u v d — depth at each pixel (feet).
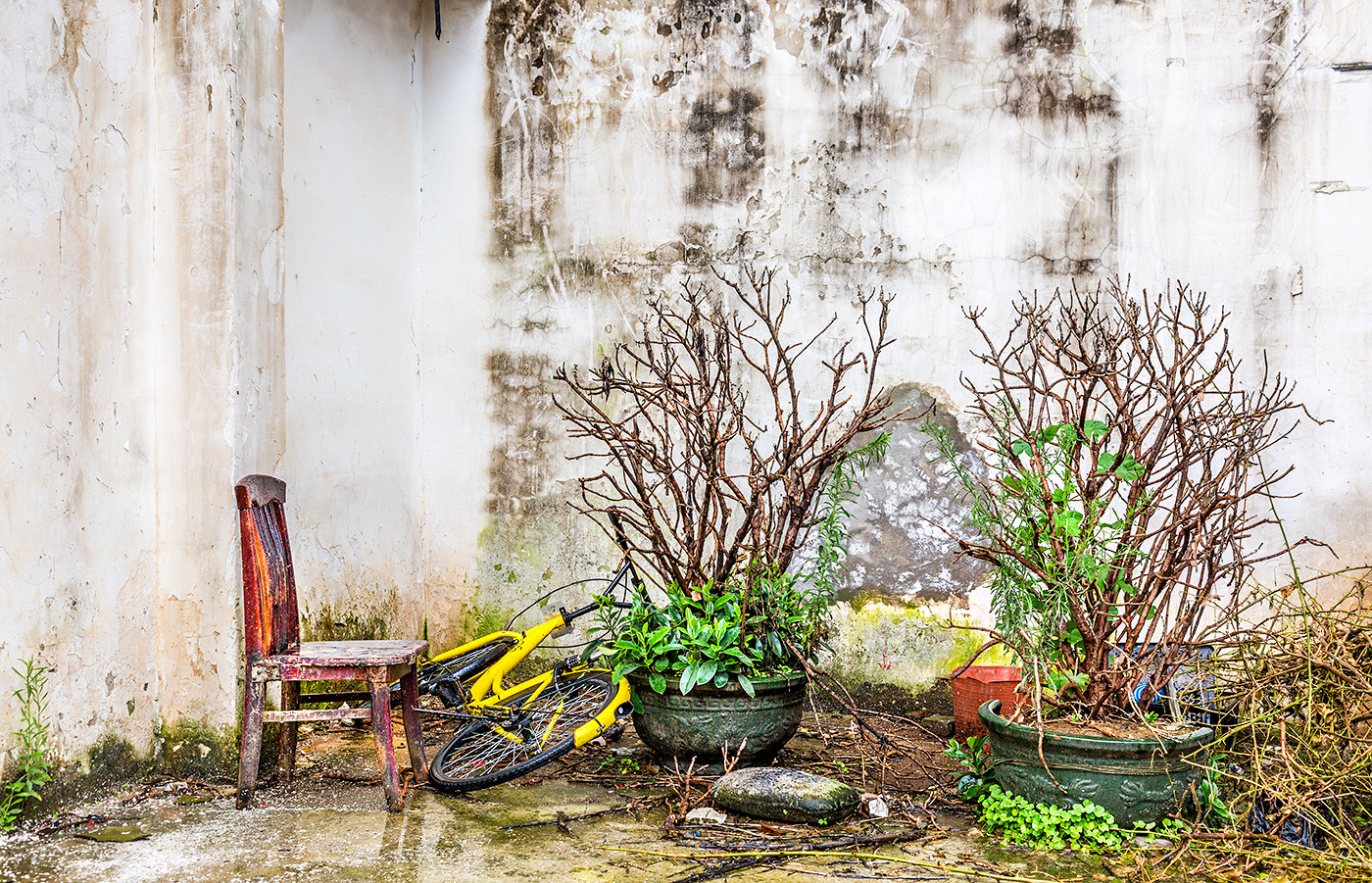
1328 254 13.89
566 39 16.42
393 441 16.25
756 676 11.77
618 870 9.34
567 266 16.39
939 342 15.08
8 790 9.84
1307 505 13.83
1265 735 10.43
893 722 14.62
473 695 13.74
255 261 12.19
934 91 15.12
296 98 14.12
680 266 15.98
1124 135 14.53
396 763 11.62
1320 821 9.64
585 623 16.10
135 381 11.59
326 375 14.69
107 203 11.18
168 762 11.85
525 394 16.53
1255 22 14.11
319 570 14.46
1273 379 14.02
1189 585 10.89
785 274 15.62
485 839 10.11
